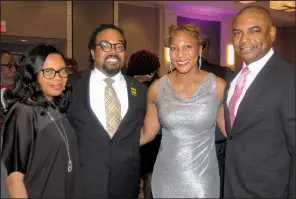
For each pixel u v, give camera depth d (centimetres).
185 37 228
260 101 207
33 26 790
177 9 978
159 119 241
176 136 231
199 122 226
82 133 247
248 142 212
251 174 210
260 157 208
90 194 246
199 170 227
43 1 798
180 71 231
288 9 816
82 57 860
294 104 199
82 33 857
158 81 246
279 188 208
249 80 217
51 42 819
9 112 205
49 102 223
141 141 266
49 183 212
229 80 229
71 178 225
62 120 226
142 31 945
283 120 202
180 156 229
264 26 211
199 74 237
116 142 251
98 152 246
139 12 939
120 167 252
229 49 1097
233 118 219
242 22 212
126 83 269
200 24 1050
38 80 213
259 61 216
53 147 213
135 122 261
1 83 348
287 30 1327
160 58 962
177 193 228
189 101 229
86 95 254
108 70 258
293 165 202
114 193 252
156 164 241
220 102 235
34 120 209
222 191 246
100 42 256
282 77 206
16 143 201
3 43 764
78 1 844
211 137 232
